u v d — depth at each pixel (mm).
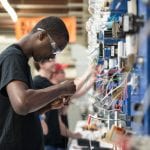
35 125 2162
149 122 1231
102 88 2281
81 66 5695
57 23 2100
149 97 1210
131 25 1457
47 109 2273
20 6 6863
